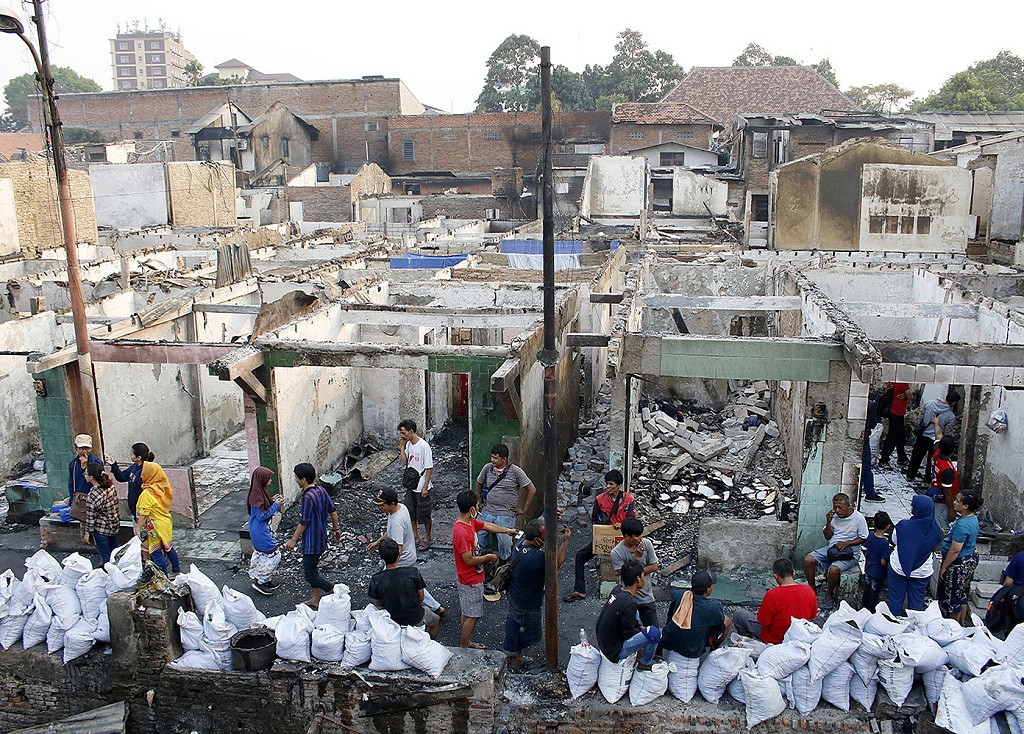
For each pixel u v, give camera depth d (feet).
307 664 24.68
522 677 24.66
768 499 40.91
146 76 379.76
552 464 23.65
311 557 31.17
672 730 22.63
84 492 34.68
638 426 47.52
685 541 36.55
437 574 34.27
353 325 49.37
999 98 178.09
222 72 346.13
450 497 42.80
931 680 21.85
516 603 26.08
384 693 23.98
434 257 72.13
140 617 25.18
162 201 118.52
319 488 31.55
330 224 128.57
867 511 38.27
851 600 30.42
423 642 23.99
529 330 39.40
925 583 27.45
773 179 78.33
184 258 82.02
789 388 45.62
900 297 56.85
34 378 38.68
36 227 84.43
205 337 51.85
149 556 31.96
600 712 22.89
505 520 32.22
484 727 23.62
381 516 40.55
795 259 66.59
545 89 21.13
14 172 81.00
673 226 114.21
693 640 22.71
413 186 172.04
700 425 52.11
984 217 78.74
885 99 226.58
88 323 47.09
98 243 96.89
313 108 194.90
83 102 208.33
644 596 27.71
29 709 26.84
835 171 76.74
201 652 25.57
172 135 201.87
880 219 77.15
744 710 22.49
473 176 172.24
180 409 49.14
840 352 31.71
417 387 50.57
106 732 24.79
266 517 32.91
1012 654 21.72
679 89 173.68
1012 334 37.37
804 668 22.16
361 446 48.85
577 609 30.91
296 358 37.63
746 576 32.96
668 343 33.17
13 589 26.66
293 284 58.90
